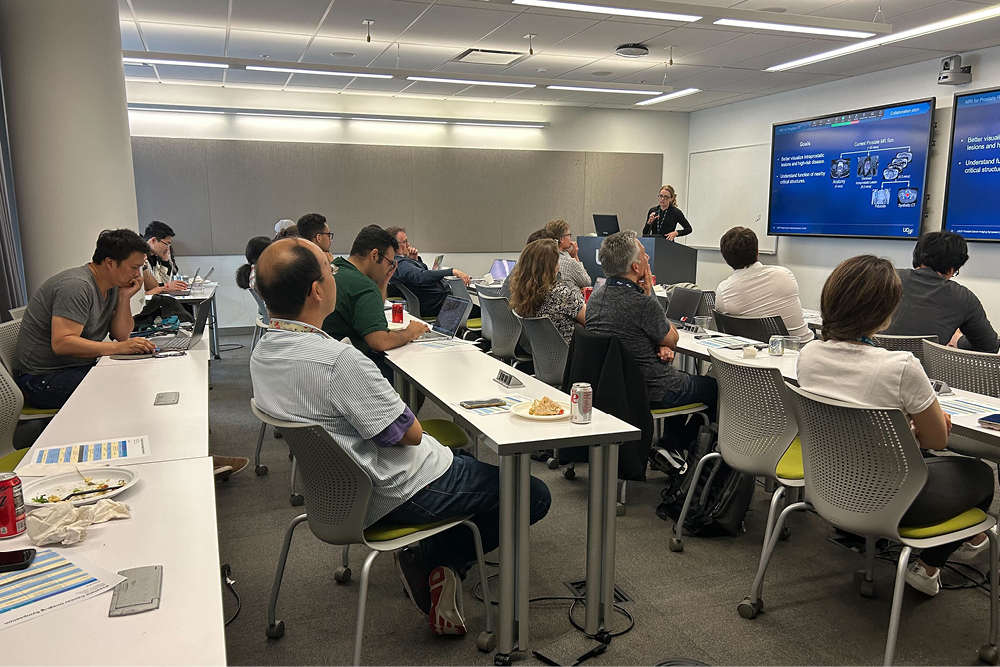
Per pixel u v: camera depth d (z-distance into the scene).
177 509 1.43
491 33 5.91
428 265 9.36
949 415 2.04
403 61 7.04
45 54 4.11
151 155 7.95
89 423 2.02
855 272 1.97
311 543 2.87
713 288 10.21
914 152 6.94
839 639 2.17
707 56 6.78
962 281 6.70
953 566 2.66
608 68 7.37
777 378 2.28
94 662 0.93
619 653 2.10
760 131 9.12
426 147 9.11
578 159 9.90
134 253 3.13
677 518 3.01
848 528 1.97
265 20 5.49
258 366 1.85
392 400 1.81
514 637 2.11
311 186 8.66
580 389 2.03
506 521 1.96
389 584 2.55
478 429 1.98
